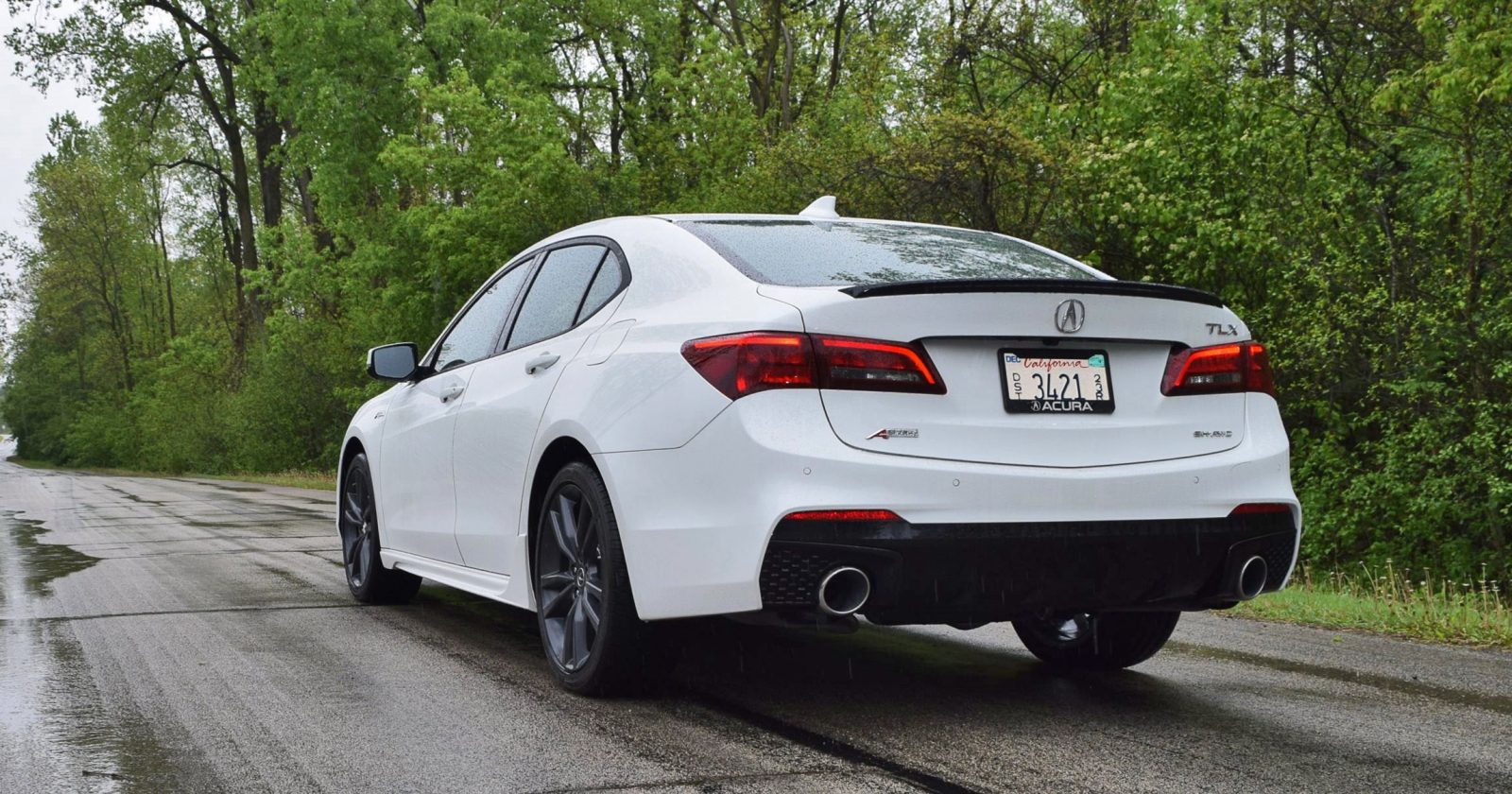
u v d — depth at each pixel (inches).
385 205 1240.8
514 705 147.3
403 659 178.4
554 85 1267.2
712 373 130.3
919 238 167.8
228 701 150.3
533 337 177.3
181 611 228.5
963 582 127.3
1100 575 132.8
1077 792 111.8
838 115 994.1
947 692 155.6
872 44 871.1
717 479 127.6
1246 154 467.5
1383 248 424.8
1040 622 173.0
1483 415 367.6
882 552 123.1
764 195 739.4
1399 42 493.7
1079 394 134.3
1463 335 388.2
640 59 1284.4
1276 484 142.9
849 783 114.7
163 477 1502.2
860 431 125.6
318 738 132.0
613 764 121.3
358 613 225.9
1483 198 408.8
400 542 217.2
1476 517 391.9
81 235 2502.5
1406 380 394.6
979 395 130.2
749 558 124.3
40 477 1472.7
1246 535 138.6
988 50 700.7
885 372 126.9
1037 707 146.9
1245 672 169.8
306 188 1642.5
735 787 113.1
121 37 1700.3
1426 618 211.0
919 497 124.7
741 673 166.4
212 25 1724.9
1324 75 505.7
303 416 1390.3
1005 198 563.8
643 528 135.3
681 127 1074.1
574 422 149.2
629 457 138.3
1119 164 485.1
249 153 2053.4
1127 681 163.5
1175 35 517.7
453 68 1049.5
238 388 1893.5
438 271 1082.7
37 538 410.6
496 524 173.5
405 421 215.0
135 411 2514.8
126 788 114.2
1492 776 118.1
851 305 127.4
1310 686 160.1
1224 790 112.7
